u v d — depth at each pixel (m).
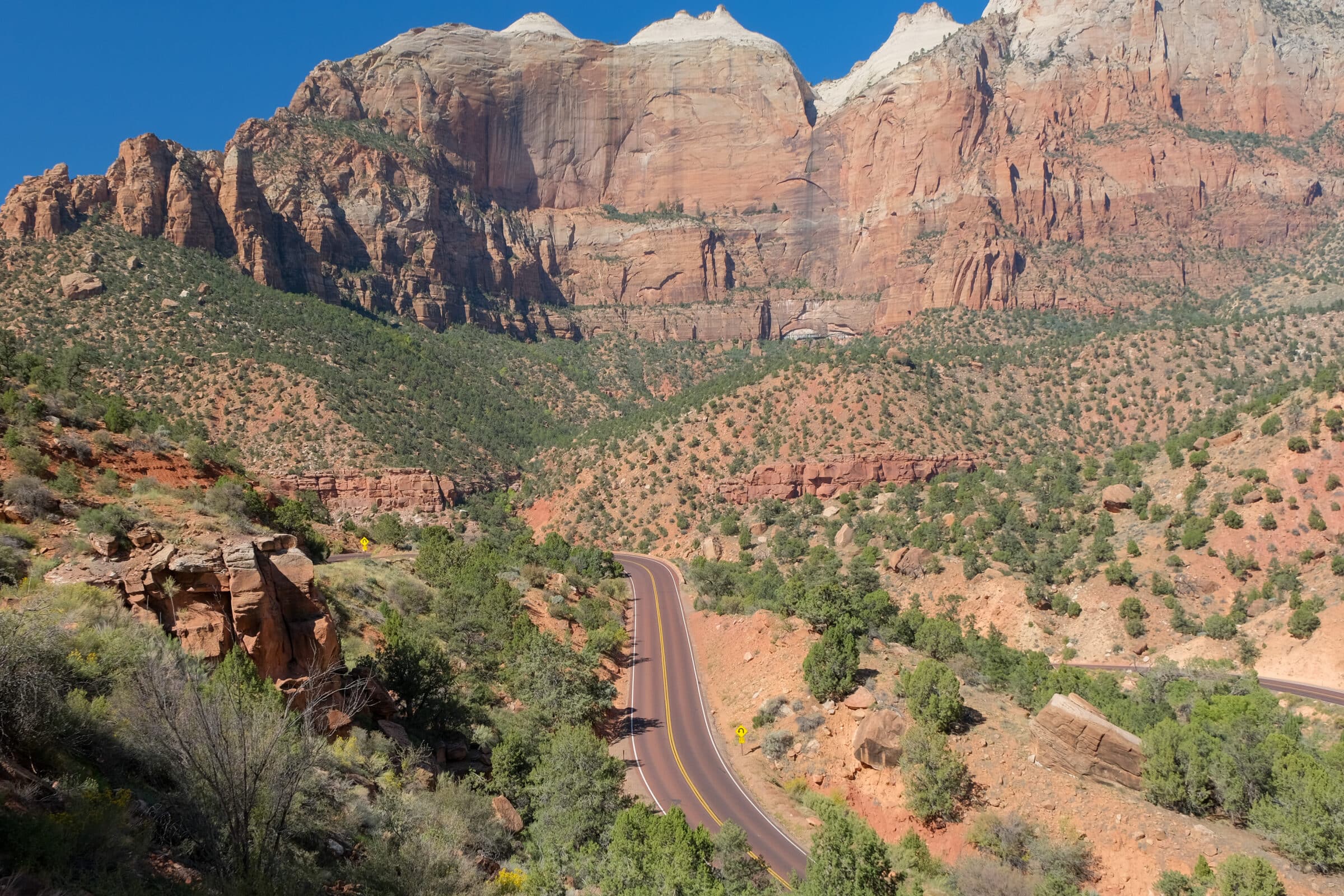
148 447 53.62
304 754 20.52
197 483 54.03
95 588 27.64
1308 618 74.06
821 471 135.25
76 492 38.62
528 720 46.66
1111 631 83.06
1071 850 36.97
